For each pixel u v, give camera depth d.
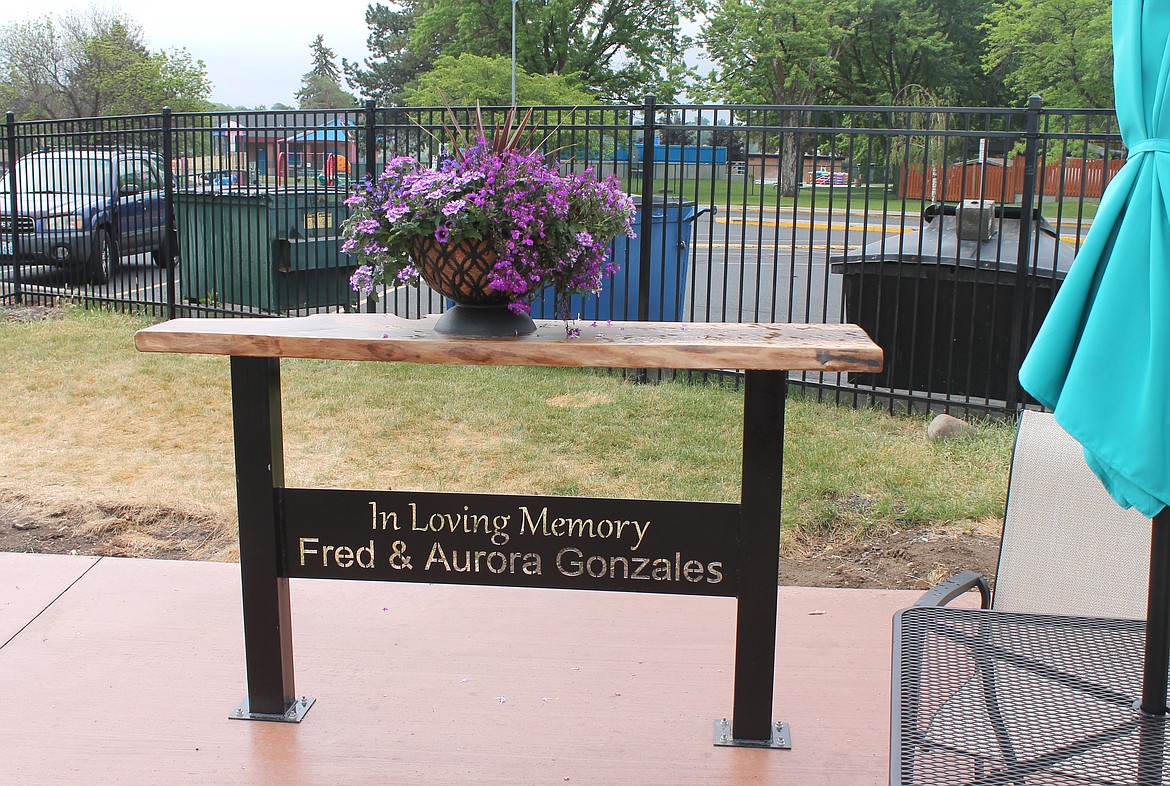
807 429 5.88
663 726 2.87
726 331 2.67
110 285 11.35
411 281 2.61
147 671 3.15
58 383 6.91
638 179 7.22
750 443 2.54
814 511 4.55
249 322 2.73
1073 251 6.39
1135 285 1.73
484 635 3.41
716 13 38.34
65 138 9.88
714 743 2.78
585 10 41.38
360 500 2.69
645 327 2.74
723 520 2.61
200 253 9.91
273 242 9.24
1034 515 2.78
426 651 3.30
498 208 2.43
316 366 7.39
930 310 6.39
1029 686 2.05
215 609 3.59
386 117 8.13
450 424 6.01
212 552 4.21
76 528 4.46
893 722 1.91
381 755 2.72
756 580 2.63
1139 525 2.67
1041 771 1.77
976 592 3.83
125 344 8.09
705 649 3.33
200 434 5.85
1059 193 5.67
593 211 2.56
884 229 6.21
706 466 5.22
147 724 2.86
